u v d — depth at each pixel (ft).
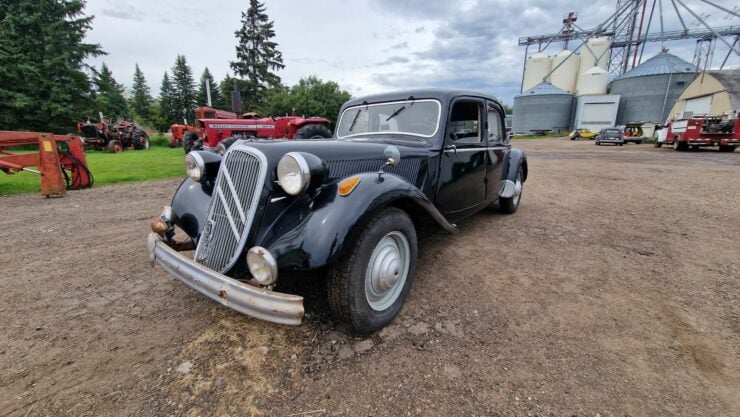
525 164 16.70
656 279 9.17
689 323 7.11
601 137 82.89
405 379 5.61
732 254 10.89
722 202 18.34
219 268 6.53
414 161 8.89
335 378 5.65
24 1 69.41
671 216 15.65
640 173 30.53
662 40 149.18
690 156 46.96
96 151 58.29
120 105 182.60
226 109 161.79
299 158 6.08
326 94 161.38
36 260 10.43
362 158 7.98
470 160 11.16
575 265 10.14
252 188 6.40
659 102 124.47
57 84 69.21
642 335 6.72
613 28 160.04
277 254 5.88
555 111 149.07
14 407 5.00
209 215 6.97
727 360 5.99
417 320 7.29
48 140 19.60
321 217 6.01
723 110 70.69
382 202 6.45
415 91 10.50
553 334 6.76
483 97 11.69
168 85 217.36
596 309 7.67
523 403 5.10
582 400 5.13
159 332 6.86
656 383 5.47
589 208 17.46
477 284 8.91
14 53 66.69
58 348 6.34
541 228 13.87
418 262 10.33
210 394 5.30
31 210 16.70
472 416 4.88
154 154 51.47
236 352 6.26
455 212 10.98
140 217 15.46
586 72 146.30
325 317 7.34
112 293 8.42
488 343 6.50
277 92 148.56
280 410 5.02
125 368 5.84
